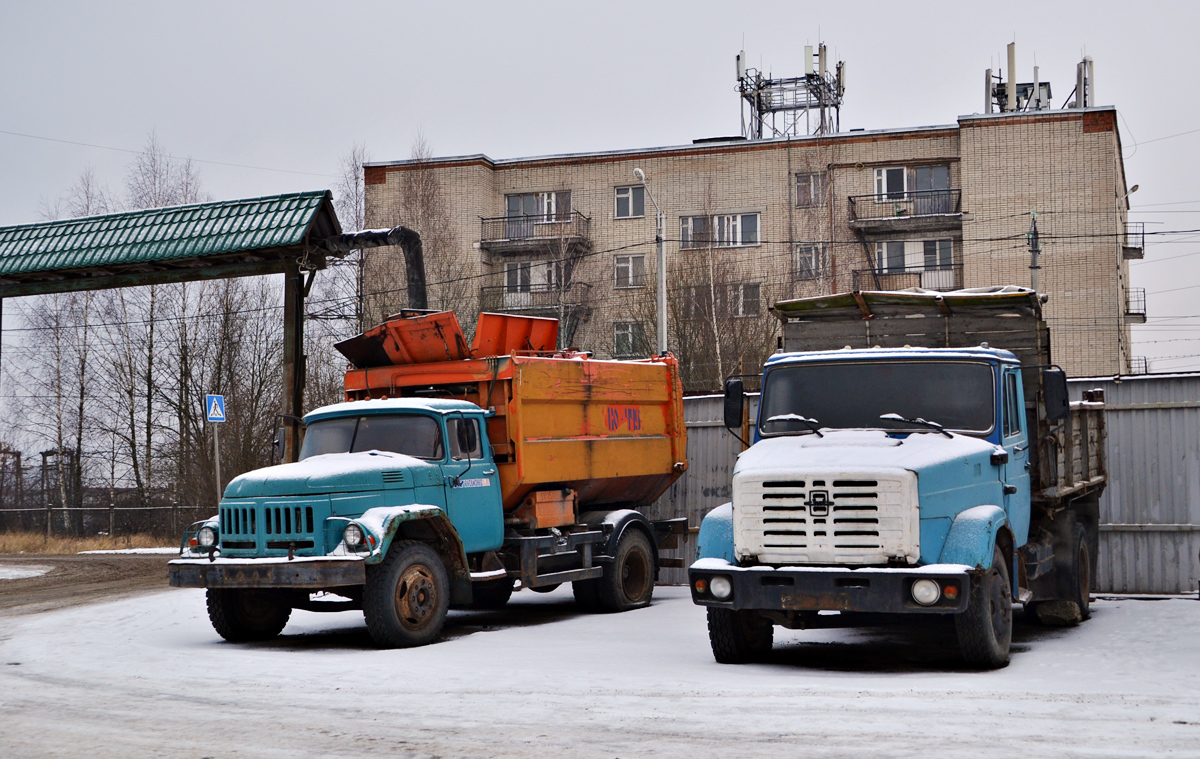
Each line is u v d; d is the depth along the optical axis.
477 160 47.66
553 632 12.05
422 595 11.34
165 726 6.83
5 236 19.50
